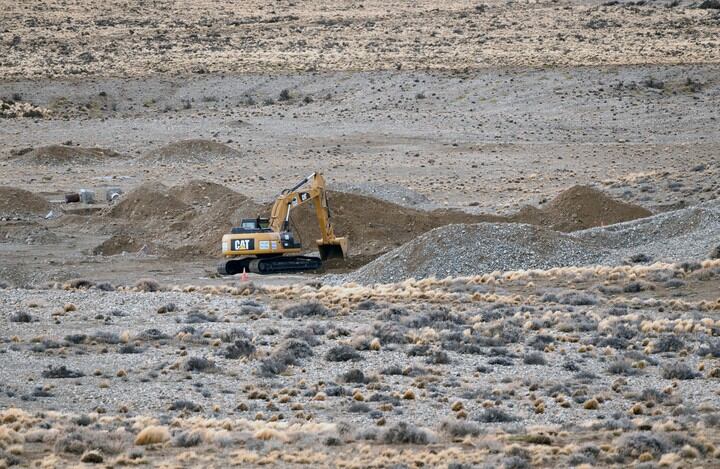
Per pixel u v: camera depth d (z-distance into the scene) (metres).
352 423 52.00
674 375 64.50
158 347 72.19
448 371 65.81
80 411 54.72
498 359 68.75
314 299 95.75
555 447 46.06
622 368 66.00
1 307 87.56
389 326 77.38
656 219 129.00
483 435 48.75
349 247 139.50
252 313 86.62
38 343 72.62
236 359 68.81
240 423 51.19
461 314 86.12
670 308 90.50
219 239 145.62
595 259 115.75
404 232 143.25
